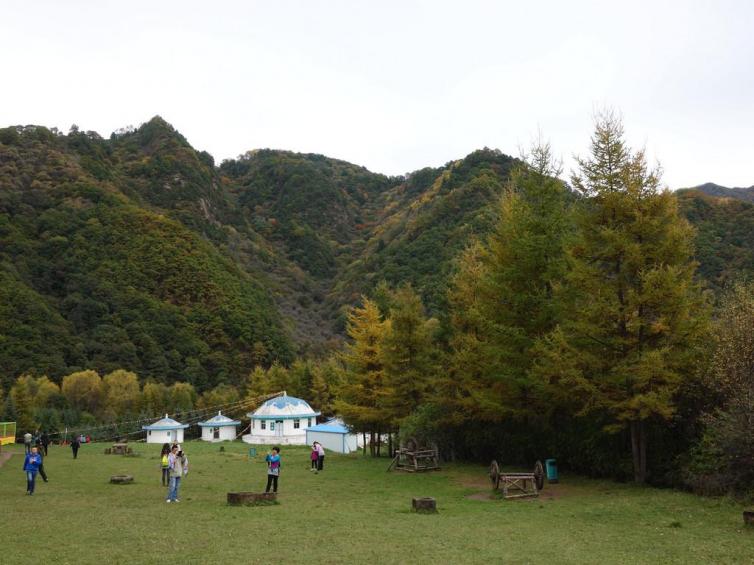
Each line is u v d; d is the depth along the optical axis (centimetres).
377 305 4369
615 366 1975
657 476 1986
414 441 2786
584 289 2081
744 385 1655
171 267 12619
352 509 1638
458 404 2880
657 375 1859
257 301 13275
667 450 2008
